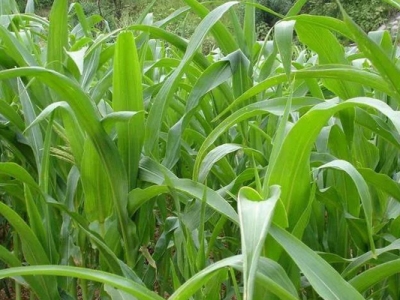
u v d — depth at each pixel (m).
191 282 0.51
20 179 0.82
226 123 0.78
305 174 0.62
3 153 1.25
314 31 0.85
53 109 0.80
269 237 0.60
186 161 1.21
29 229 0.81
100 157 0.83
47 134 0.85
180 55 1.81
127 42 0.83
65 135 0.94
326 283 0.51
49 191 0.99
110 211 0.93
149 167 0.88
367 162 0.99
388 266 0.61
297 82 1.16
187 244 0.78
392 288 0.86
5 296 1.51
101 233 0.93
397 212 0.92
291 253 0.53
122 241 0.95
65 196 0.97
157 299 0.56
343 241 0.95
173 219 0.99
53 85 0.75
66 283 0.93
